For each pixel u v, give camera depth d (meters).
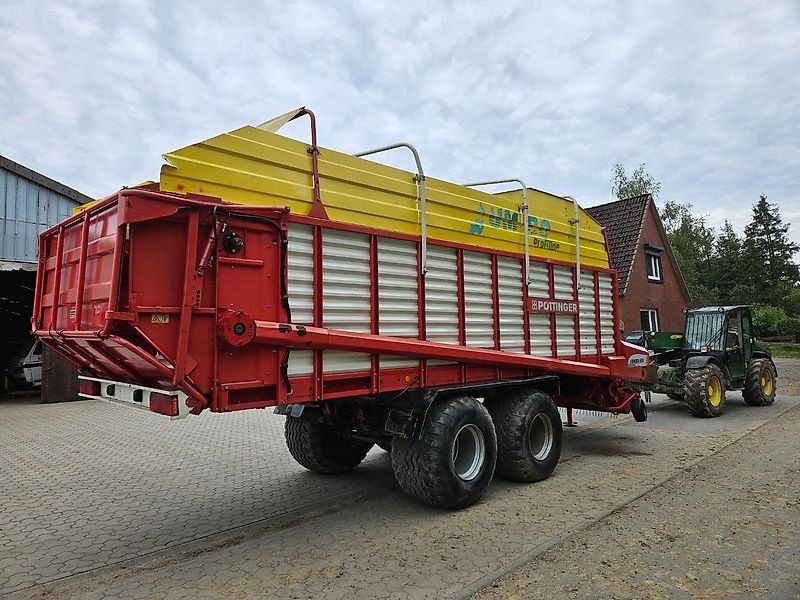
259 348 3.91
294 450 6.41
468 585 3.55
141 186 3.58
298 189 4.24
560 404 7.97
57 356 14.08
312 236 4.24
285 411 5.68
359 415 5.43
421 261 5.02
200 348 3.62
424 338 5.01
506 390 6.07
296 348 4.10
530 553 4.02
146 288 3.41
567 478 6.14
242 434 9.53
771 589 3.41
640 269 20.38
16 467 7.17
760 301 52.31
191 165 3.71
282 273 3.99
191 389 3.52
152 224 3.47
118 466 7.17
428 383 5.07
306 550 4.26
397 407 5.04
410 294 4.95
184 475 6.66
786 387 15.10
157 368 3.43
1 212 14.42
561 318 6.79
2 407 13.16
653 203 21.69
